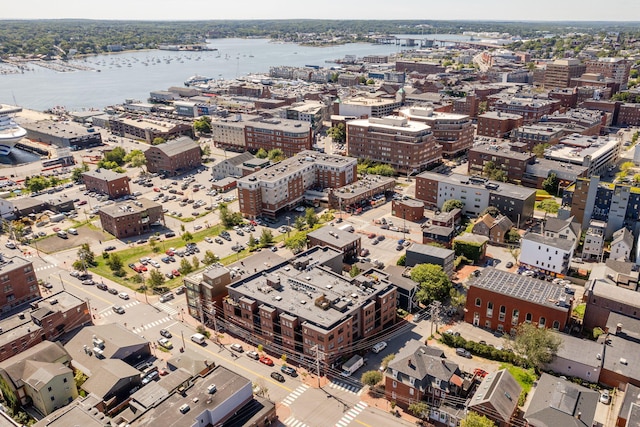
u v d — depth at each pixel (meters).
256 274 167.00
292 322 142.25
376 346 150.50
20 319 155.00
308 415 126.00
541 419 111.25
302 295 154.88
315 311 146.00
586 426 108.75
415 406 122.06
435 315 156.88
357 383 137.12
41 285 192.00
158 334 160.75
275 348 150.50
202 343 155.62
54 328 154.12
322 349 138.62
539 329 139.38
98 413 114.56
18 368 131.12
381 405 129.00
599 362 131.25
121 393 132.00
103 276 198.88
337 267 184.50
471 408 116.25
